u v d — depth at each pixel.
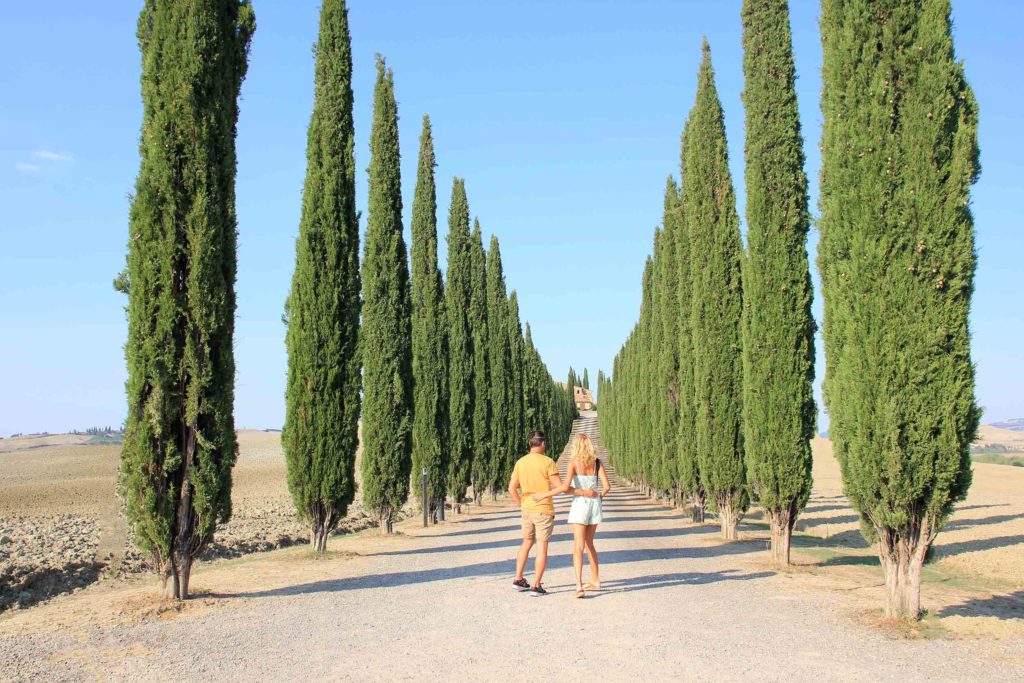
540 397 58.06
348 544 16.83
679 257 22.17
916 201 7.81
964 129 7.77
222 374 9.52
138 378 9.05
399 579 11.38
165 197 9.20
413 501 35.78
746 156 13.23
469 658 6.73
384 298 18.91
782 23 13.06
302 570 12.45
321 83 14.93
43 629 7.93
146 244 9.12
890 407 7.78
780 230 12.79
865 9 8.23
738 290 17.22
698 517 22.09
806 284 12.73
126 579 15.57
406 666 6.47
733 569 12.26
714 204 17.41
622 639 7.45
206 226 9.28
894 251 7.87
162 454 9.24
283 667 6.43
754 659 6.70
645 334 34.97
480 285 32.97
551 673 6.25
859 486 8.14
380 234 18.98
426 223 24.50
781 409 12.59
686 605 9.20
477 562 13.27
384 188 19.09
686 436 22.27
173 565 9.45
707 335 17.36
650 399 33.84
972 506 29.38
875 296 7.97
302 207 14.62
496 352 35.88
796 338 12.62
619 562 13.16
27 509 29.12
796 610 8.90
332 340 14.43
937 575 12.98
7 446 118.50
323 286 14.47
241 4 10.16
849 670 6.36
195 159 9.34
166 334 9.10
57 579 14.95
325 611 8.91
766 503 12.74
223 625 8.13
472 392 28.98
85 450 94.88
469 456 28.09
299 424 14.34
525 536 10.22
